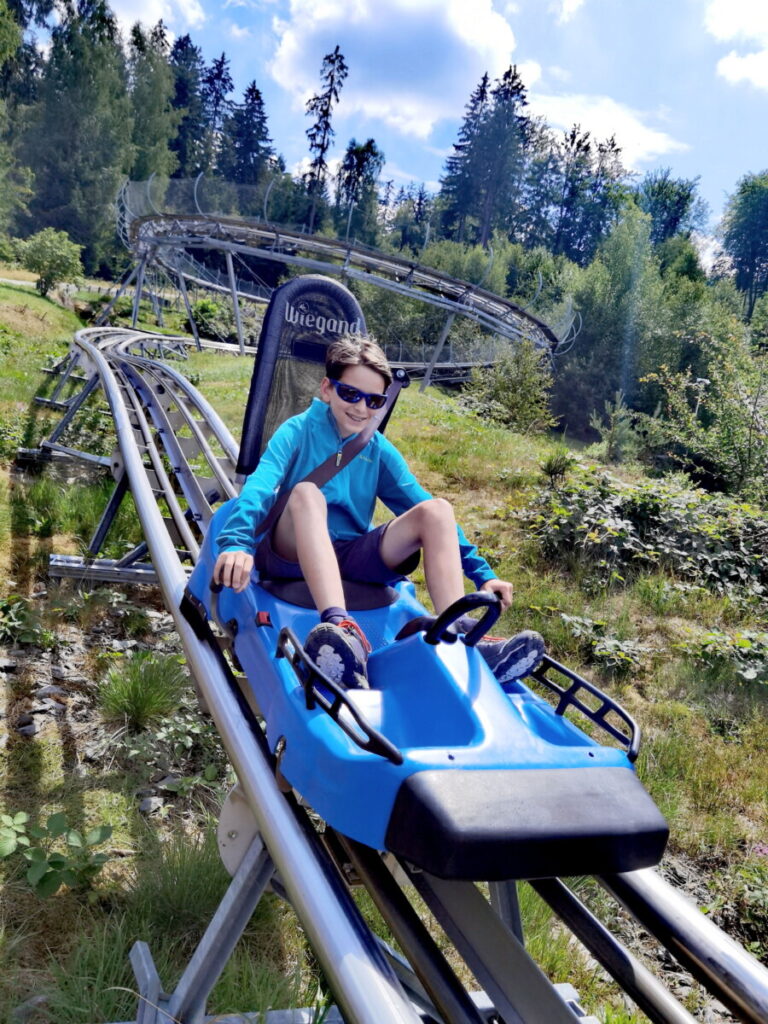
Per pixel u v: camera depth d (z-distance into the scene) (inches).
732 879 144.3
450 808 62.7
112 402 241.8
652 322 1592.0
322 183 3339.1
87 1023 90.0
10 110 2155.5
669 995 70.8
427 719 76.7
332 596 89.0
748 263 3334.2
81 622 189.9
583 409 1590.8
